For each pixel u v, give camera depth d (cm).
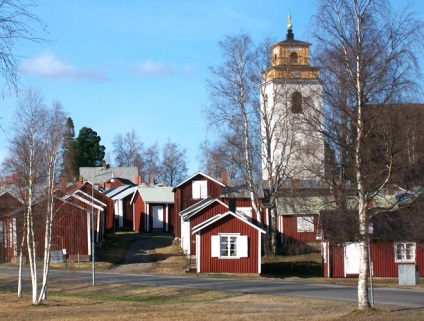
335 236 2436
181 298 3334
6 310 2923
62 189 4231
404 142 2233
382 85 2264
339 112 2319
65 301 3288
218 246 4653
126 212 8162
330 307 2816
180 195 6419
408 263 4559
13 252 4922
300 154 3139
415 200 2361
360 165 2327
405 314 2423
